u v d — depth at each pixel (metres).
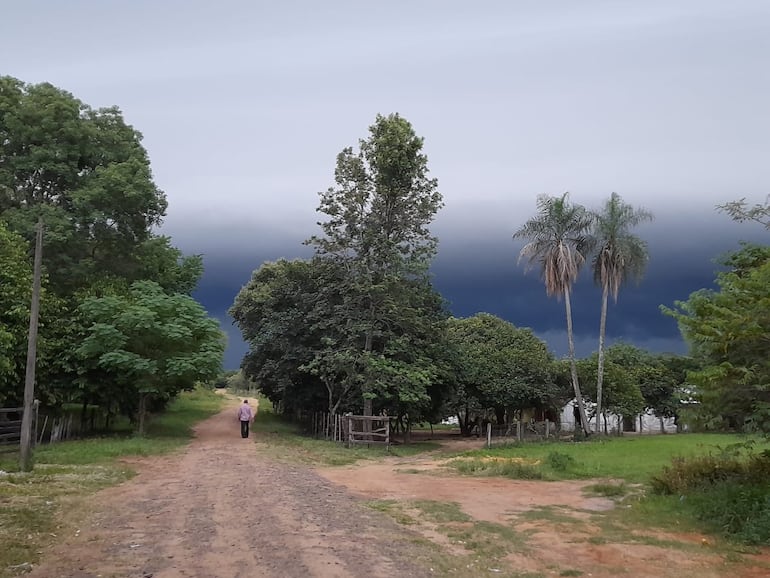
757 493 11.75
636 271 41.47
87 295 28.48
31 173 30.06
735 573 8.40
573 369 41.72
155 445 24.33
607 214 41.28
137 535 9.79
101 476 16.17
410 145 33.31
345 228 34.12
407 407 35.31
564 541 10.11
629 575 8.23
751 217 13.48
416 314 34.25
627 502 13.76
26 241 27.11
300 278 39.66
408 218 34.22
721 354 12.16
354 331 32.75
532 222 40.88
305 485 15.66
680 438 37.69
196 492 14.14
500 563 8.72
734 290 12.72
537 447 30.72
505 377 43.59
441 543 9.82
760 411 11.54
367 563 8.36
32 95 30.42
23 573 7.64
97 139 32.03
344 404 35.38
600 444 32.56
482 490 15.62
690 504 12.55
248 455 22.42
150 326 26.95
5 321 24.38
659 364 60.44
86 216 29.72
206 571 7.88
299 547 9.11
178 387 30.39
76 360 27.19
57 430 26.17
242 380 107.00
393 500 13.85
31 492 13.28
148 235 33.62
